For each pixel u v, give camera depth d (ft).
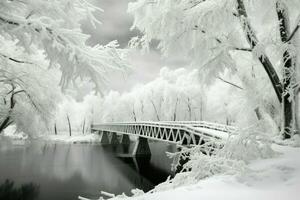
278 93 26.43
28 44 13.50
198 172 18.33
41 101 34.30
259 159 19.04
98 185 53.62
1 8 11.85
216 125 48.26
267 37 24.90
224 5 23.97
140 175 64.23
